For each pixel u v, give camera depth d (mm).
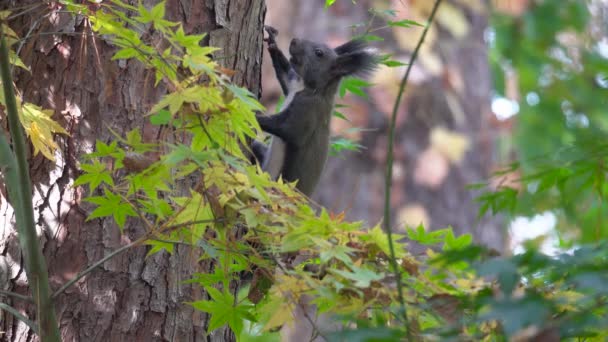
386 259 5523
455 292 5594
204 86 5418
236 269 6133
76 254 6562
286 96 11234
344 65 11039
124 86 6766
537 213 6809
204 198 5613
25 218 5395
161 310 6758
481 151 17469
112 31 5867
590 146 5262
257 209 5414
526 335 3795
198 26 7348
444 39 17422
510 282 3689
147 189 5605
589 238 9422
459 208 16672
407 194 16391
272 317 5211
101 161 6641
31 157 6613
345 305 5227
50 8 6559
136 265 6699
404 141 16562
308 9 16922
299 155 10727
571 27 22359
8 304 6465
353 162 16406
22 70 6652
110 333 6562
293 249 5254
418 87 16688
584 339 5203
